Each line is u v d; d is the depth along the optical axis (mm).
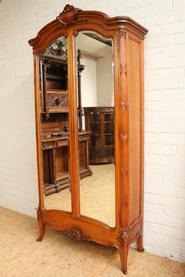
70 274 1852
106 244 1896
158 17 1896
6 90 2932
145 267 1907
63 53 1979
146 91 2000
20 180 2941
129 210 1842
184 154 1898
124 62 1689
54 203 2189
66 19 1884
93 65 1851
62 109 2043
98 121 1884
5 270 1907
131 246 2178
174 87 1888
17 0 2695
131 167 1863
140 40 1905
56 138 2102
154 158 2025
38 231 2514
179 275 1813
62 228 2135
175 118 1908
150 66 1964
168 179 1981
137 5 1977
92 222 1948
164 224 2029
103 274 1843
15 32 2756
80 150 1979
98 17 1738
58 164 2131
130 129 1819
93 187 1935
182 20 1809
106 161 1867
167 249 2031
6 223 2697
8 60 2861
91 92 1901
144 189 2096
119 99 1728
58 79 2051
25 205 2928
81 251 2148
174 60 1867
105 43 1775
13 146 2957
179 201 1950
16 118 2875
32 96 2691
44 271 1892
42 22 2543
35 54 2154
